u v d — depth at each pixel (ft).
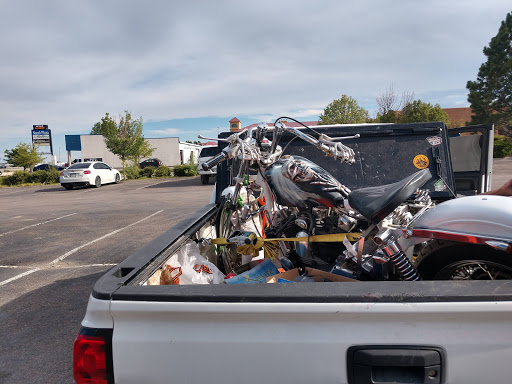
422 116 93.66
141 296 3.96
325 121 108.06
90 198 50.83
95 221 31.65
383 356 3.67
